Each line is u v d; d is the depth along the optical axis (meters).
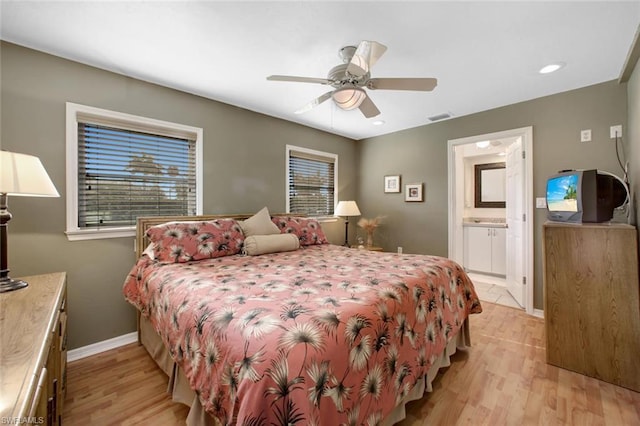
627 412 1.51
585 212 1.98
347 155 4.55
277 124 3.52
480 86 2.59
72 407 1.55
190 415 1.21
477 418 1.46
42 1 1.47
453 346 2.01
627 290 1.75
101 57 2.04
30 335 0.90
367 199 4.56
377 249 3.97
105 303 2.22
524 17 1.62
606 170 2.48
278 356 0.85
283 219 3.10
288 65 2.18
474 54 2.03
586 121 2.59
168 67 2.20
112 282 2.26
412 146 3.98
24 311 1.10
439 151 3.69
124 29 1.72
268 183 3.42
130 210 2.41
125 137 2.38
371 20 1.65
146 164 2.50
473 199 5.16
